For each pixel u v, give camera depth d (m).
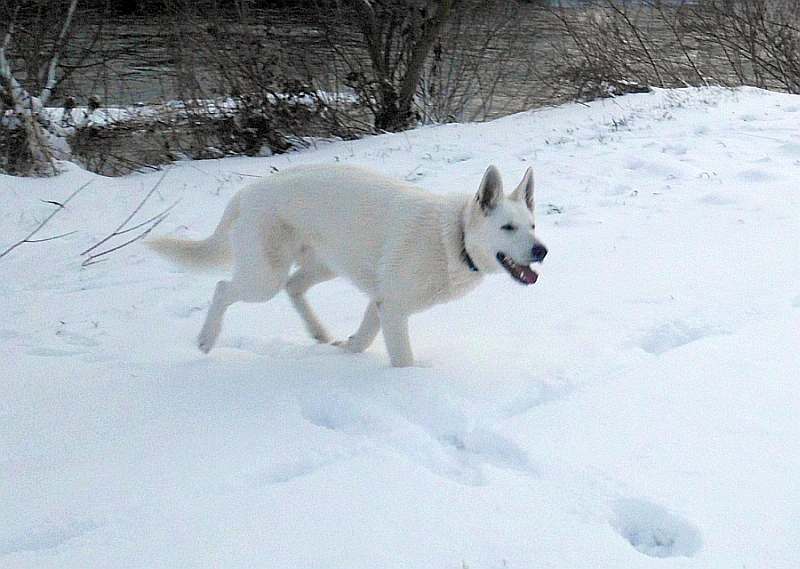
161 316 6.00
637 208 7.83
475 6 15.05
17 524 3.24
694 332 5.01
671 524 3.17
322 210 4.85
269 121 12.78
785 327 4.89
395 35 14.73
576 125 11.96
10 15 11.25
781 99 12.43
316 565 2.94
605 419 3.95
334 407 4.25
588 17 16.12
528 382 4.39
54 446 3.95
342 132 13.77
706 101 12.56
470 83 15.58
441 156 10.63
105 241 7.91
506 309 5.59
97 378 4.80
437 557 2.97
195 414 4.22
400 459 3.66
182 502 3.36
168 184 10.09
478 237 4.51
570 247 6.82
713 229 6.95
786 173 8.52
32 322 5.91
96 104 11.77
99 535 3.15
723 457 3.57
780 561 2.91
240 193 5.23
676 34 16.00
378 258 4.73
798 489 3.32
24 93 10.42
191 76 12.98
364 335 5.04
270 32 13.70
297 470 3.64
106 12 12.53
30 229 8.27
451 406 4.14
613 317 5.25
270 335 5.52
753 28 15.52
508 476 3.52
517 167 9.67
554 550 3.00
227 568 2.94
